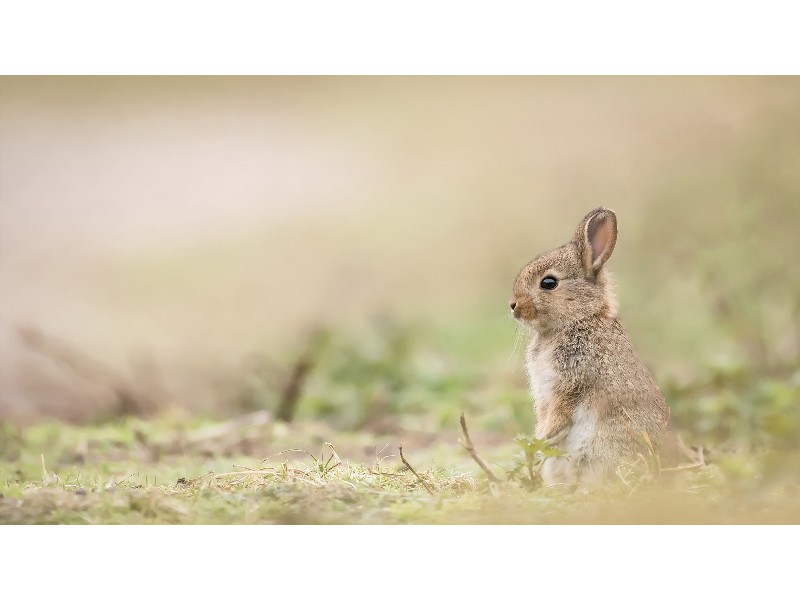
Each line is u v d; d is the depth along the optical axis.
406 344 16.30
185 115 30.39
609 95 27.16
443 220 24.48
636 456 9.77
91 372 16.67
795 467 8.87
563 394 10.05
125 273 22.28
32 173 26.70
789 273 15.13
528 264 10.52
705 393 12.65
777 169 15.79
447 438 12.80
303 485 9.28
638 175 19.67
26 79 30.94
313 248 23.78
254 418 13.45
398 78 31.09
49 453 12.11
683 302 15.74
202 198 26.30
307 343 16.23
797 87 18.86
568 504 8.85
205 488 9.42
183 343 18.75
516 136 27.42
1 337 18.52
